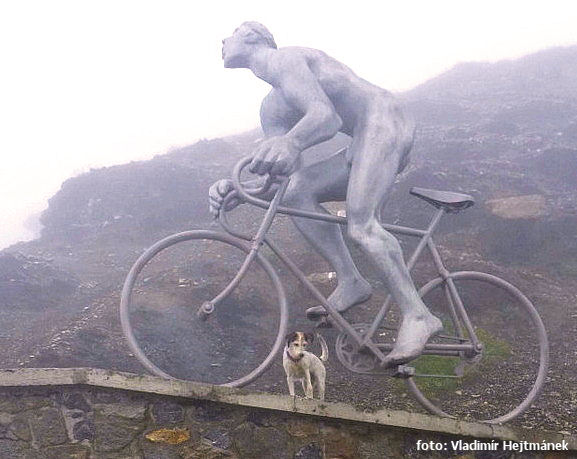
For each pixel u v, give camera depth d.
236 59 5.41
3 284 14.38
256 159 4.87
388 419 4.57
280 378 10.20
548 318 11.79
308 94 5.03
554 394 9.16
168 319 11.62
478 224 15.62
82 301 13.86
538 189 18.31
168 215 20.19
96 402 4.48
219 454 4.46
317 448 4.55
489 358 10.23
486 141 23.38
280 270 13.65
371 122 5.12
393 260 4.90
